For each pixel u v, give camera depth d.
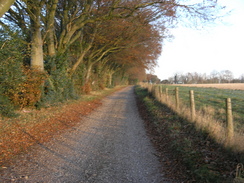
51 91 11.96
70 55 15.65
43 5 11.14
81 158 5.31
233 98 16.20
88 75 23.00
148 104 13.90
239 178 3.43
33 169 4.57
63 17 15.40
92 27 17.34
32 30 10.61
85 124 9.43
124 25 15.69
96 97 21.33
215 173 3.99
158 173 4.51
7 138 6.30
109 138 7.19
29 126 7.87
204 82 105.06
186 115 8.23
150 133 7.86
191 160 4.71
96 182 4.08
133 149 6.05
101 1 14.55
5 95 8.50
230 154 4.61
